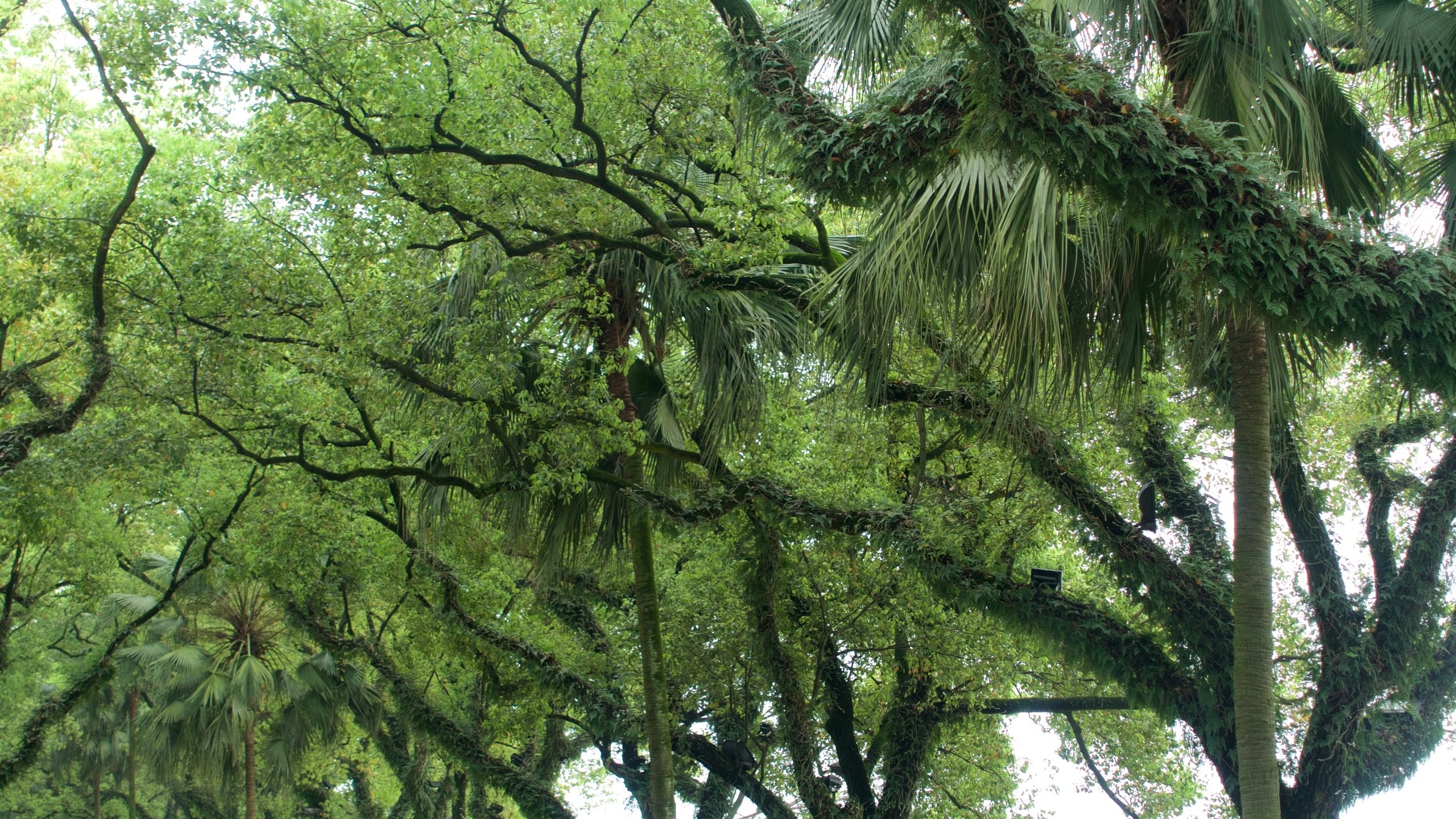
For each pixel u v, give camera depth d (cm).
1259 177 449
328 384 920
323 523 1230
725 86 774
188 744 1773
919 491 971
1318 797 796
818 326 745
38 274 959
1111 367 580
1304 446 1003
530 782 1485
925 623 1154
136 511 1586
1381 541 863
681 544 1356
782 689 1133
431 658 1627
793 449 1066
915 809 1320
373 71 785
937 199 546
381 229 856
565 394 862
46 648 2181
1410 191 718
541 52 859
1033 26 444
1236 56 541
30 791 2908
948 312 573
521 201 866
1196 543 871
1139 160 446
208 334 896
